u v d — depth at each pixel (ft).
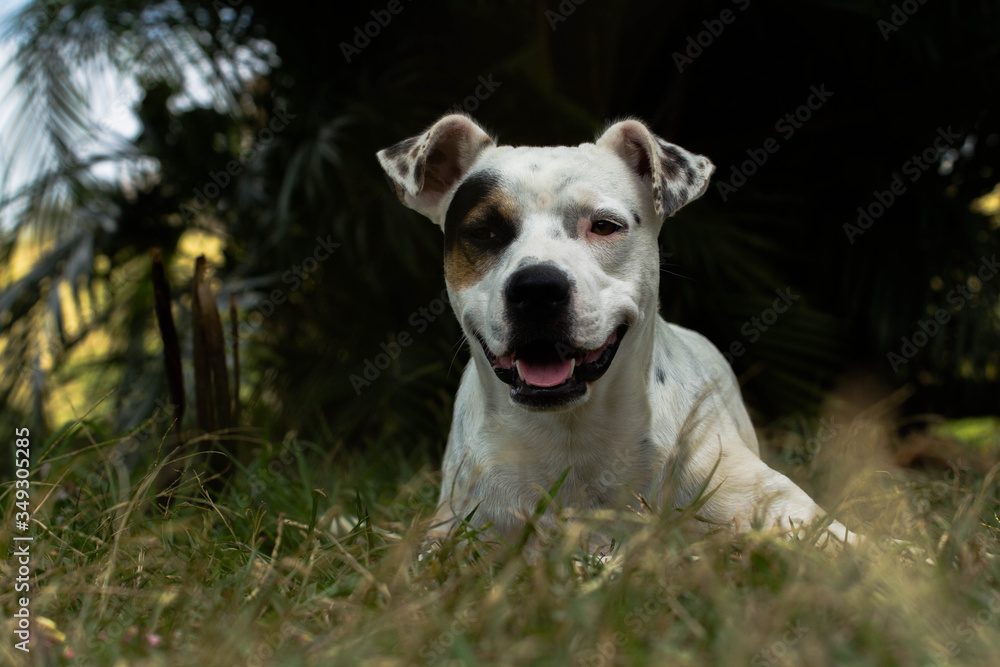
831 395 19.89
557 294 8.71
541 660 5.49
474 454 9.98
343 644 5.83
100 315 20.88
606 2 18.22
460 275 9.98
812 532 7.76
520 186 9.63
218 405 12.13
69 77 20.30
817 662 5.19
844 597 6.02
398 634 6.02
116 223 21.36
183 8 21.31
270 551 10.14
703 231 18.20
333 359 19.24
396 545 7.91
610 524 9.30
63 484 11.32
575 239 9.46
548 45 18.08
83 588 6.91
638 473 9.66
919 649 5.49
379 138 18.89
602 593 6.39
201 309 12.01
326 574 7.96
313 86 20.74
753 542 7.20
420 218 18.44
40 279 20.48
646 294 9.86
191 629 6.57
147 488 9.89
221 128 21.76
